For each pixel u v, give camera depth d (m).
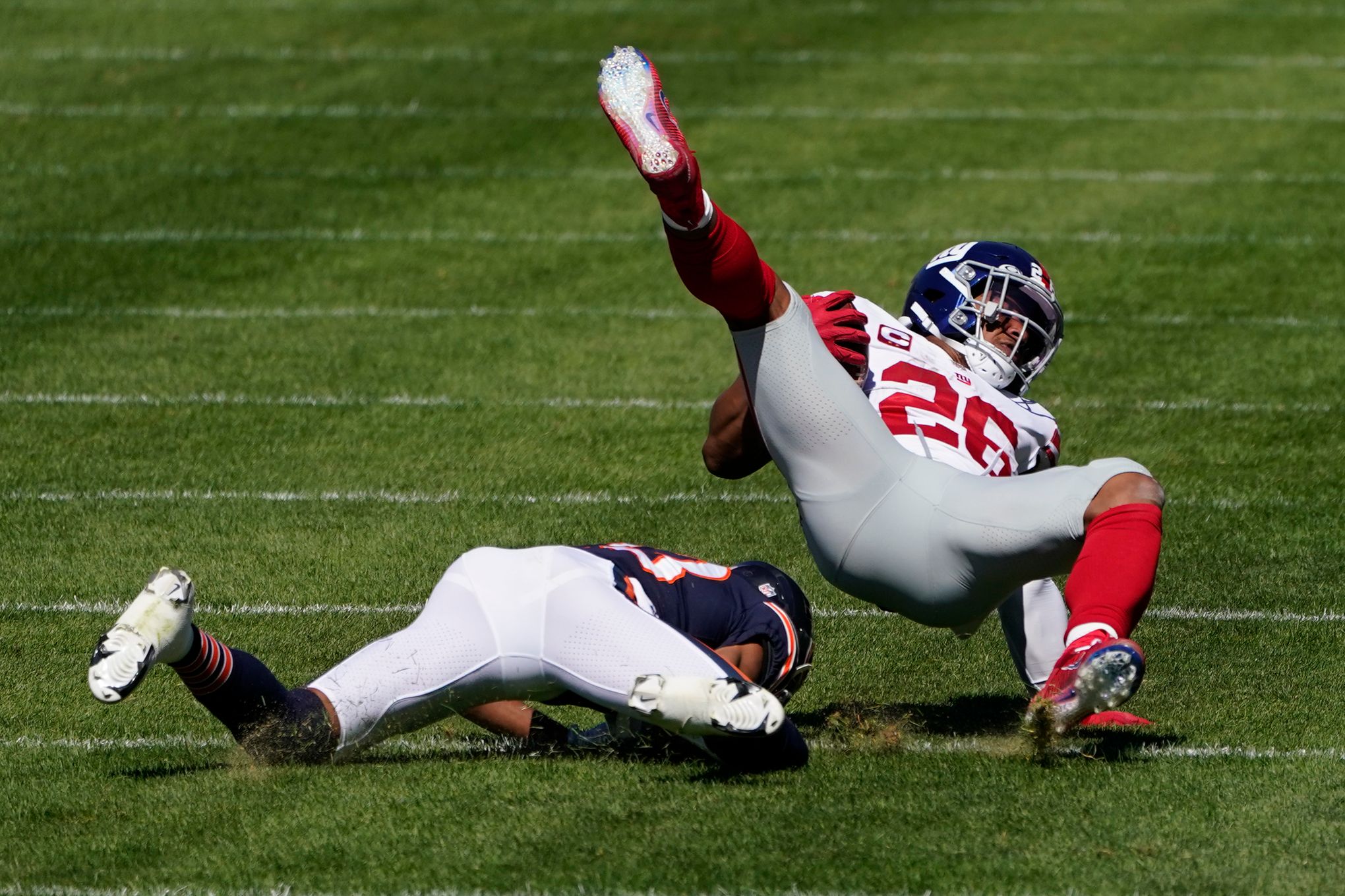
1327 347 31.62
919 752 14.82
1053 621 16.06
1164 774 13.93
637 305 35.03
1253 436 26.84
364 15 62.22
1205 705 16.38
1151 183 44.25
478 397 29.14
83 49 56.59
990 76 55.84
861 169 45.75
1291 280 36.12
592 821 12.93
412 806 13.34
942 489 13.90
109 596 20.11
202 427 27.31
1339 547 21.84
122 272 36.53
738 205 42.44
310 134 48.25
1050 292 16.22
